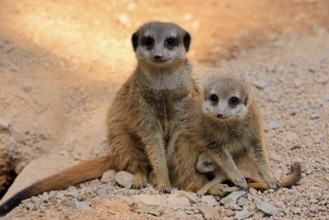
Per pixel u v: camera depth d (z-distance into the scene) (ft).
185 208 18.81
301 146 22.21
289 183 19.63
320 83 26.58
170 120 21.03
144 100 20.75
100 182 21.29
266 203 18.45
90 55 28.99
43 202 19.88
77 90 27.02
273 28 33.01
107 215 18.35
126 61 28.89
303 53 29.63
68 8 31.86
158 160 20.72
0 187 25.31
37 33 29.50
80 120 25.84
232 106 19.03
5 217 19.31
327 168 20.40
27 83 26.78
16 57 27.91
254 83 26.81
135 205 18.71
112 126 21.49
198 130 19.90
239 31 32.50
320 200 18.62
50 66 27.86
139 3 34.19
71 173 20.99
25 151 25.12
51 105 26.35
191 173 20.38
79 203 19.20
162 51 19.83
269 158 21.70
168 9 33.99
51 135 25.41
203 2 35.22
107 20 31.86
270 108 25.20
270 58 29.63
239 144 20.11
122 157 21.40
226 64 29.71
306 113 24.38
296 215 18.15
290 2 36.22
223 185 19.63
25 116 25.80
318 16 34.68
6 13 30.58
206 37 31.91
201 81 27.07
